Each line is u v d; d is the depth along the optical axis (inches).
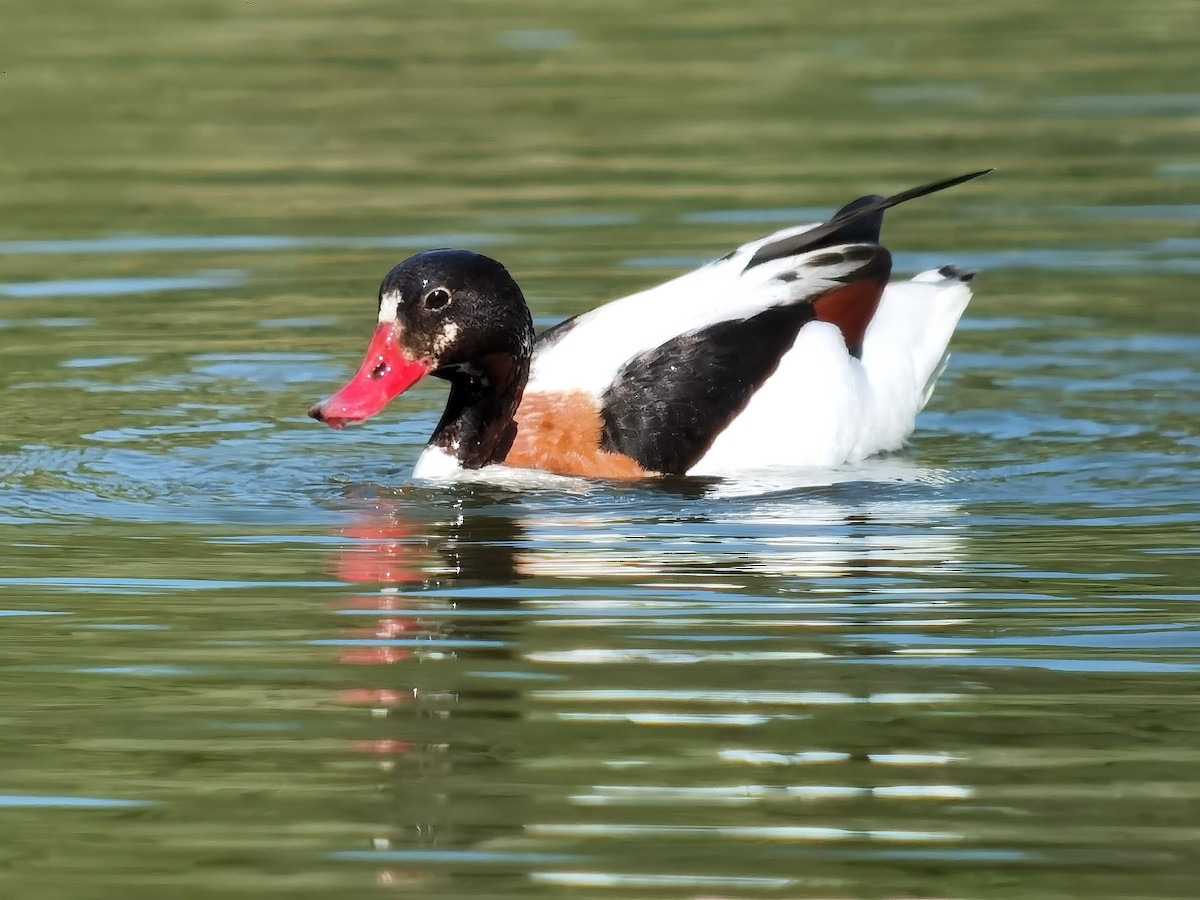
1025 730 318.7
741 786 299.1
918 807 291.6
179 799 298.8
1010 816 289.0
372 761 311.3
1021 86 884.6
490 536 429.4
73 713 331.3
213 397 545.3
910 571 399.2
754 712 326.3
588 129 825.5
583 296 613.3
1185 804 291.6
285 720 327.0
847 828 285.7
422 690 339.0
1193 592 382.6
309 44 999.6
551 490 468.1
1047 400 535.8
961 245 669.9
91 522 440.8
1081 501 449.7
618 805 294.0
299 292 634.2
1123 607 375.2
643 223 689.6
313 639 364.2
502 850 281.3
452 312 474.3
